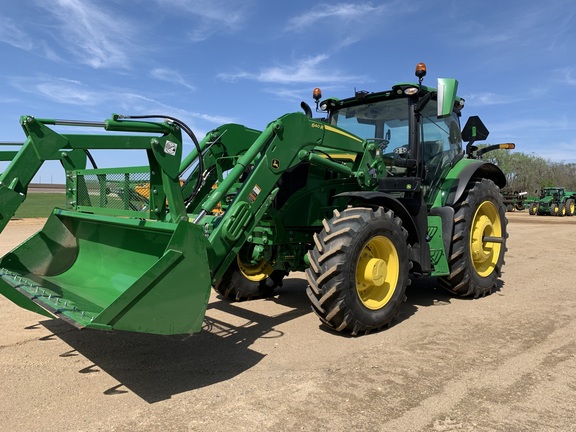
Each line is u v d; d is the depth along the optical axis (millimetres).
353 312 3947
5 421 2578
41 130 3107
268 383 3090
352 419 2605
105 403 2803
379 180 4883
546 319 4617
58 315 2793
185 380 3145
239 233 3607
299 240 4840
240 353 3664
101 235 4070
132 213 3549
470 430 2490
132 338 4008
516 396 2896
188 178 4703
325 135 4285
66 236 4348
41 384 3070
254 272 5602
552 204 27016
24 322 4410
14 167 3410
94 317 2680
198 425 2535
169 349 3752
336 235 3926
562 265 8016
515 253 9555
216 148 4836
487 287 5668
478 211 5750
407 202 4867
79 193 4234
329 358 3547
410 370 3303
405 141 5246
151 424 2547
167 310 2914
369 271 4121
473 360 3496
